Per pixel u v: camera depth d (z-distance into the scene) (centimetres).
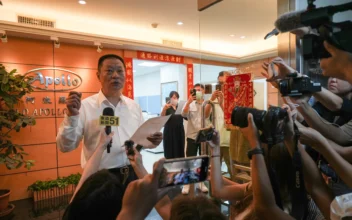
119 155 153
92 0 342
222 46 341
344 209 65
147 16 405
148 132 112
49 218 312
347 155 75
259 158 68
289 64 108
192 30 481
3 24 336
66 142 139
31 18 377
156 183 55
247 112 73
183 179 62
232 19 232
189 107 323
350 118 82
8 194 326
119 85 158
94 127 153
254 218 79
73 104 132
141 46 460
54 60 405
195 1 346
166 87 667
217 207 61
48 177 400
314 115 79
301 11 67
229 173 181
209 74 341
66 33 385
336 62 59
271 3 207
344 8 56
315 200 77
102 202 65
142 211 54
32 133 386
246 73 165
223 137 182
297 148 71
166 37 516
